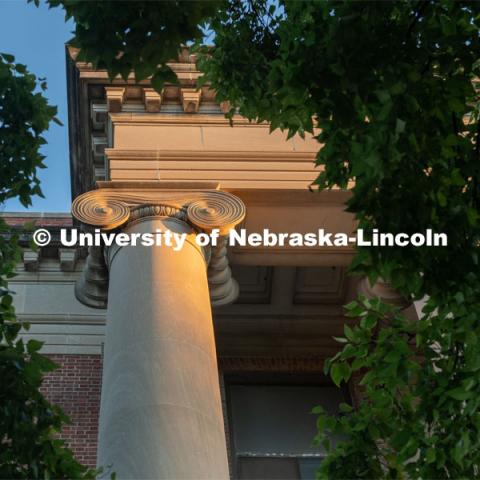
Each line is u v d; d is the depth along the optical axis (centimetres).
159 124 2038
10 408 1074
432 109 1084
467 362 1090
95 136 2138
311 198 1931
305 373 2323
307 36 1077
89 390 2156
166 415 1299
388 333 1191
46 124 1277
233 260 1995
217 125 2028
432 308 1140
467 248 1080
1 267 1256
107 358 1452
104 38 1005
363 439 1214
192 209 1742
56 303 2317
